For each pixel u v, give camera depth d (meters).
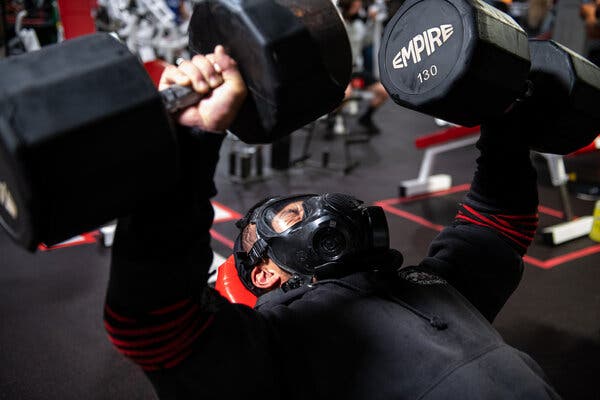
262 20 0.71
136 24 7.18
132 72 0.66
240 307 0.84
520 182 1.14
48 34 7.93
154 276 0.73
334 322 0.87
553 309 3.33
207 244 0.79
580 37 6.22
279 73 0.71
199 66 0.73
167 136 0.68
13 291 3.42
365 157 6.52
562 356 2.88
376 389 0.82
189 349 0.75
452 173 6.00
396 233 4.45
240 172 5.41
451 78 0.93
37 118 0.60
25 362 2.76
